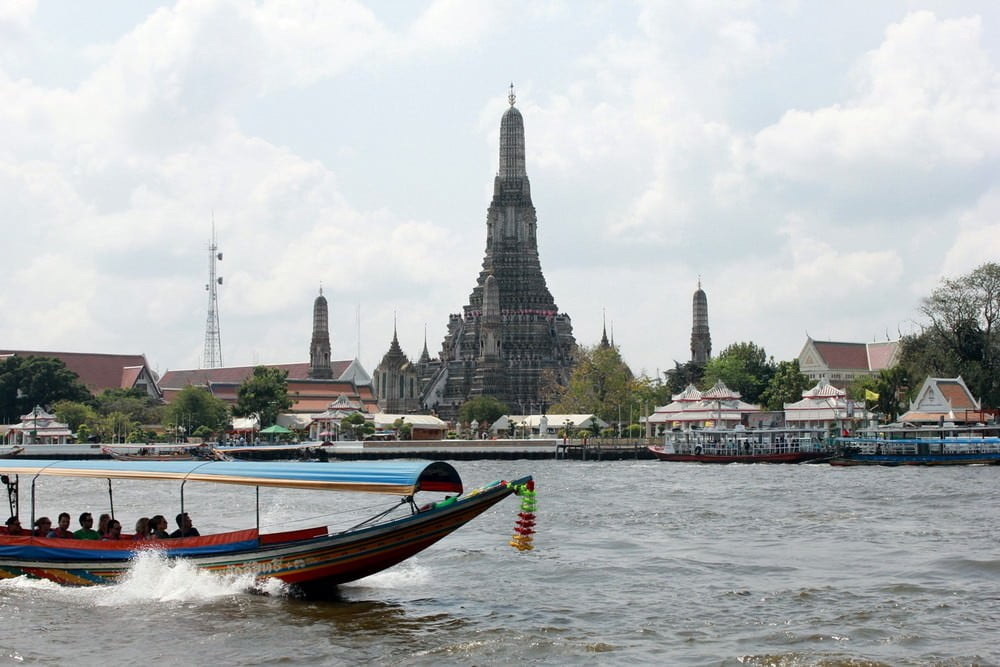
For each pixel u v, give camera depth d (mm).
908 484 97062
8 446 175625
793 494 86438
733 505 76750
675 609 38562
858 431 147500
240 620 36500
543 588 42469
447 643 33781
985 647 32938
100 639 34438
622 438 194875
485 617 37344
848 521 64812
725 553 51719
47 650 33344
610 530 61625
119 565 41188
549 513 71688
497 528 62281
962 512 69562
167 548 40875
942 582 43094
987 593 40750
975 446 136125
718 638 34344
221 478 40094
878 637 34219
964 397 151500
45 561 42125
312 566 39000
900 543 54250
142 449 173000
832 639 34000
